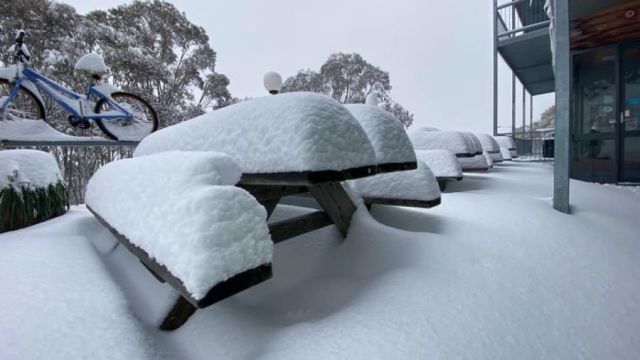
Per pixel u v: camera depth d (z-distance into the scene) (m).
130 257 1.86
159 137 2.02
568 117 2.66
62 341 1.03
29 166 2.42
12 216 2.17
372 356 1.04
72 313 1.17
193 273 0.80
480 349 1.11
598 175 5.71
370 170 1.51
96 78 4.11
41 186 2.43
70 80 9.15
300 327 1.24
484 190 3.57
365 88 19.08
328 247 1.99
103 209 1.48
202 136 1.63
